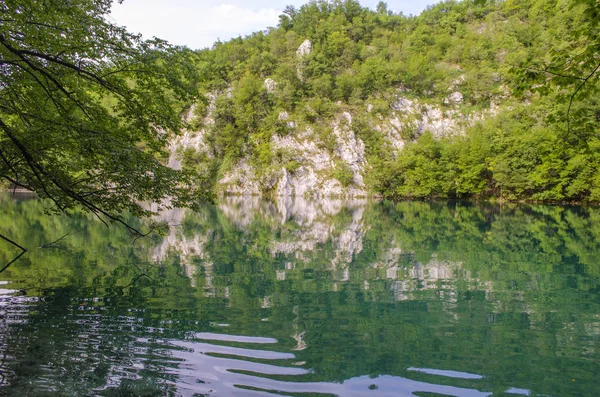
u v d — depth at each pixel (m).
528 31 117.62
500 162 66.50
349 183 94.69
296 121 106.69
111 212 12.23
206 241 25.16
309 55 124.44
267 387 6.59
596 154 8.29
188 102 13.36
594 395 6.61
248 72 126.88
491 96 104.69
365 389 6.64
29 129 9.81
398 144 100.00
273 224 36.66
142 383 6.58
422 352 8.30
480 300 12.29
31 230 27.34
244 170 104.00
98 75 11.45
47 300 11.38
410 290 13.46
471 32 132.38
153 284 13.73
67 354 7.62
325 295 12.76
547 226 33.16
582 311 11.22
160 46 11.63
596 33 6.88
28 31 10.03
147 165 10.89
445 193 77.19
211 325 9.64
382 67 113.19
